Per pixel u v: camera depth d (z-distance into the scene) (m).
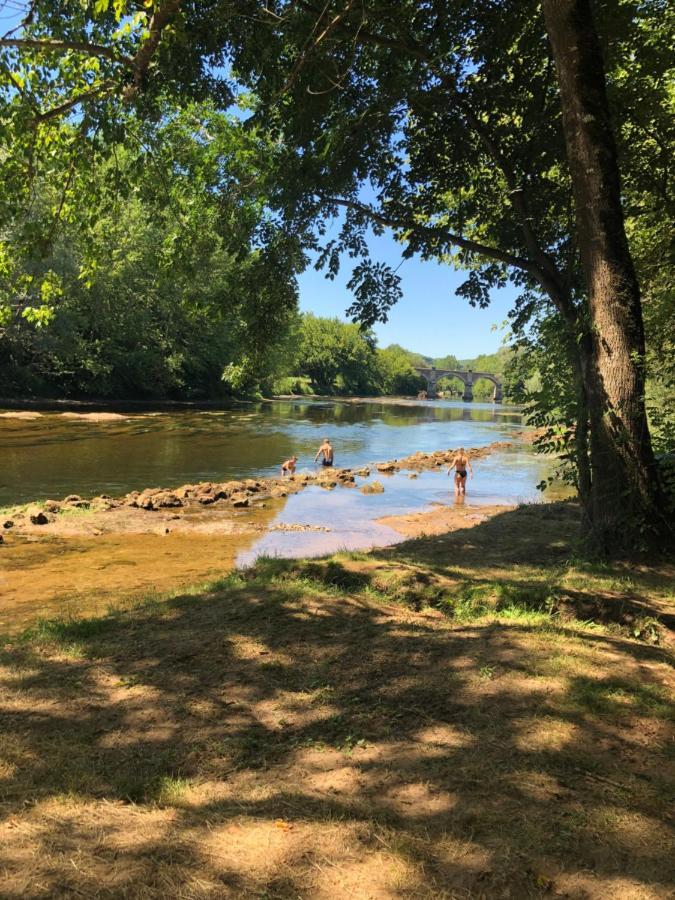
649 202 10.24
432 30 8.60
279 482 18.02
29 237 9.95
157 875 2.22
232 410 49.53
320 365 114.00
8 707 3.68
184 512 13.90
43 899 2.09
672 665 4.19
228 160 10.34
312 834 2.46
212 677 4.12
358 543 11.48
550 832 2.42
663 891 2.10
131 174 10.23
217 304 11.03
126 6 7.27
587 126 6.76
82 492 15.48
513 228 9.77
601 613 5.46
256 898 2.11
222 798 2.75
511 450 30.56
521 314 9.67
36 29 7.77
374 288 10.64
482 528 9.97
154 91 8.56
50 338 36.69
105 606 6.91
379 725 3.38
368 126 8.97
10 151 9.12
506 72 9.39
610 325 6.94
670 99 10.42
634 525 6.84
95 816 2.61
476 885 2.15
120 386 48.75
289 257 10.64
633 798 2.64
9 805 2.67
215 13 7.71
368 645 4.59
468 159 9.98
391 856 2.31
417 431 40.00
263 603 5.62
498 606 5.78
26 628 6.15
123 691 3.93
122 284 41.66
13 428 27.45
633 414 6.91
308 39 7.45
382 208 10.42
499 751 3.03
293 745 3.22
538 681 3.78
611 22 8.02
